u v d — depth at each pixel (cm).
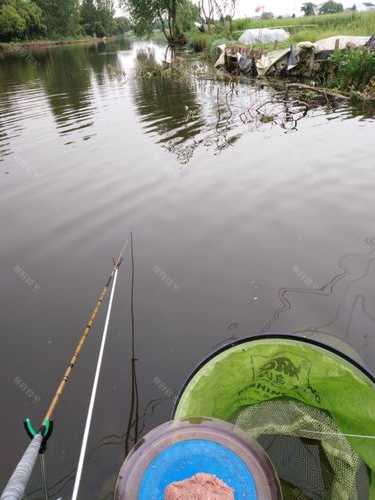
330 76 1370
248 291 395
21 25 5084
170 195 630
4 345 351
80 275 445
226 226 519
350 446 201
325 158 721
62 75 2253
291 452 209
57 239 528
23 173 791
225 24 3131
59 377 315
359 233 477
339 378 200
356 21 2333
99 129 1073
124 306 386
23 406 293
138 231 529
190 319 363
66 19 6462
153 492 146
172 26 3903
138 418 277
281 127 964
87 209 611
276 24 3122
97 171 771
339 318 350
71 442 265
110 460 252
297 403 223
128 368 317
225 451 153
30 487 239
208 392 203
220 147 850
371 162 681
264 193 601
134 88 1695
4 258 493
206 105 1276
